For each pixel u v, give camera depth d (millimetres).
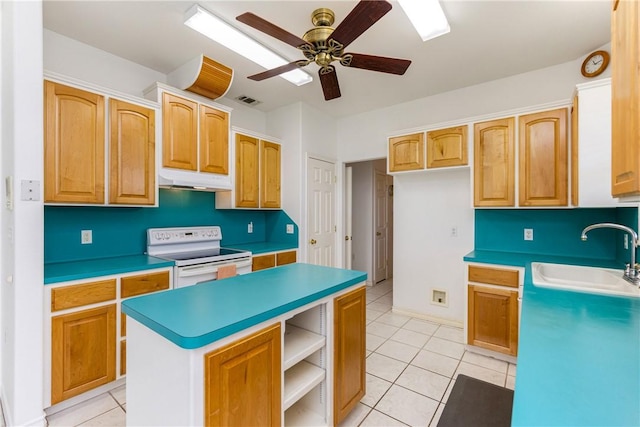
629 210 2150
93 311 2004
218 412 1055
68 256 2393
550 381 701
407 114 3734
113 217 2660
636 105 895
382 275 5531
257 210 4039
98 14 2096
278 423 1300
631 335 974
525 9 2025
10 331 1817
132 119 2412
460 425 1524
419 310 3543
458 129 2926
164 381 1094
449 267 3348
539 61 2727
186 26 2244
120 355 2127
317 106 3908
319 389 1633
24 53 1725
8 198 1834
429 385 2182
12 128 1729
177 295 1447
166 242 2910
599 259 2559
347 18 1518
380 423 1790
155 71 2932
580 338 950
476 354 2662
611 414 576
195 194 3299
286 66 2037
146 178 2494
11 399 1785
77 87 2121
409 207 3613
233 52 2623
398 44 2449
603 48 2467
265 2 1973
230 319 1133
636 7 881
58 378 1856
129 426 1276
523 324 1077
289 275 1876
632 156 931
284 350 1480
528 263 2350
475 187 2812
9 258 1845
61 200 2039
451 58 2672
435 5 1869
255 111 4008
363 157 4141
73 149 2096
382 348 2779
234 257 2932
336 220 4379
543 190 2484
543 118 2490
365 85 3236
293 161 3834
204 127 2920
